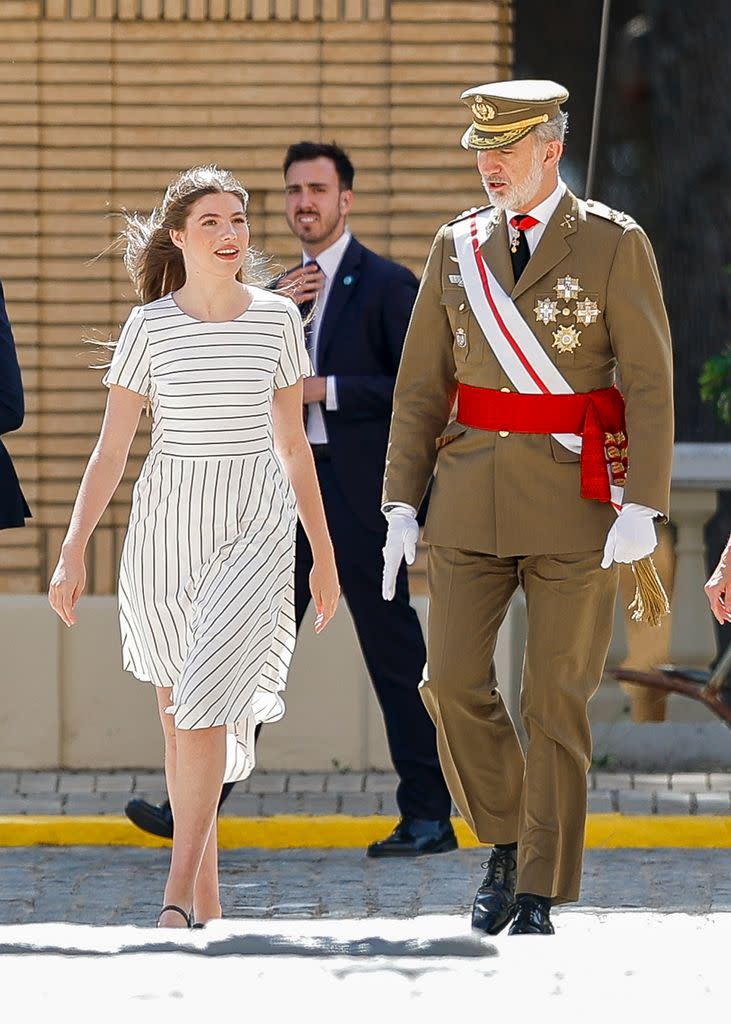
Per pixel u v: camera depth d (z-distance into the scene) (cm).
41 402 2380
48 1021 1238
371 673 2048
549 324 1582
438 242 1639
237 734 1602
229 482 1580
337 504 2020
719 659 2555
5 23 2367
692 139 3394
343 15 2367
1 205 2378
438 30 2367
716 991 1314
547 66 4066
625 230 1587
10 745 2359
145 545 1591
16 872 1984
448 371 1648
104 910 1842
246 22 2367
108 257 2378
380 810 2175
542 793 1588
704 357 3356
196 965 1365
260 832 2095
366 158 2375
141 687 2364
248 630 1555
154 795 2241
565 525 1585
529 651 1602
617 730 2461
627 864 2019
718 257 3372
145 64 2372
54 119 2373
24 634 2353
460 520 1606
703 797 2217
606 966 1373
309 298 2028
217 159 2380
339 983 1318
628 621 2511
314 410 2030
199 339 1584
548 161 1584
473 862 2016
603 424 1594
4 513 1992
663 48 3422
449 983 1324
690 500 2517
